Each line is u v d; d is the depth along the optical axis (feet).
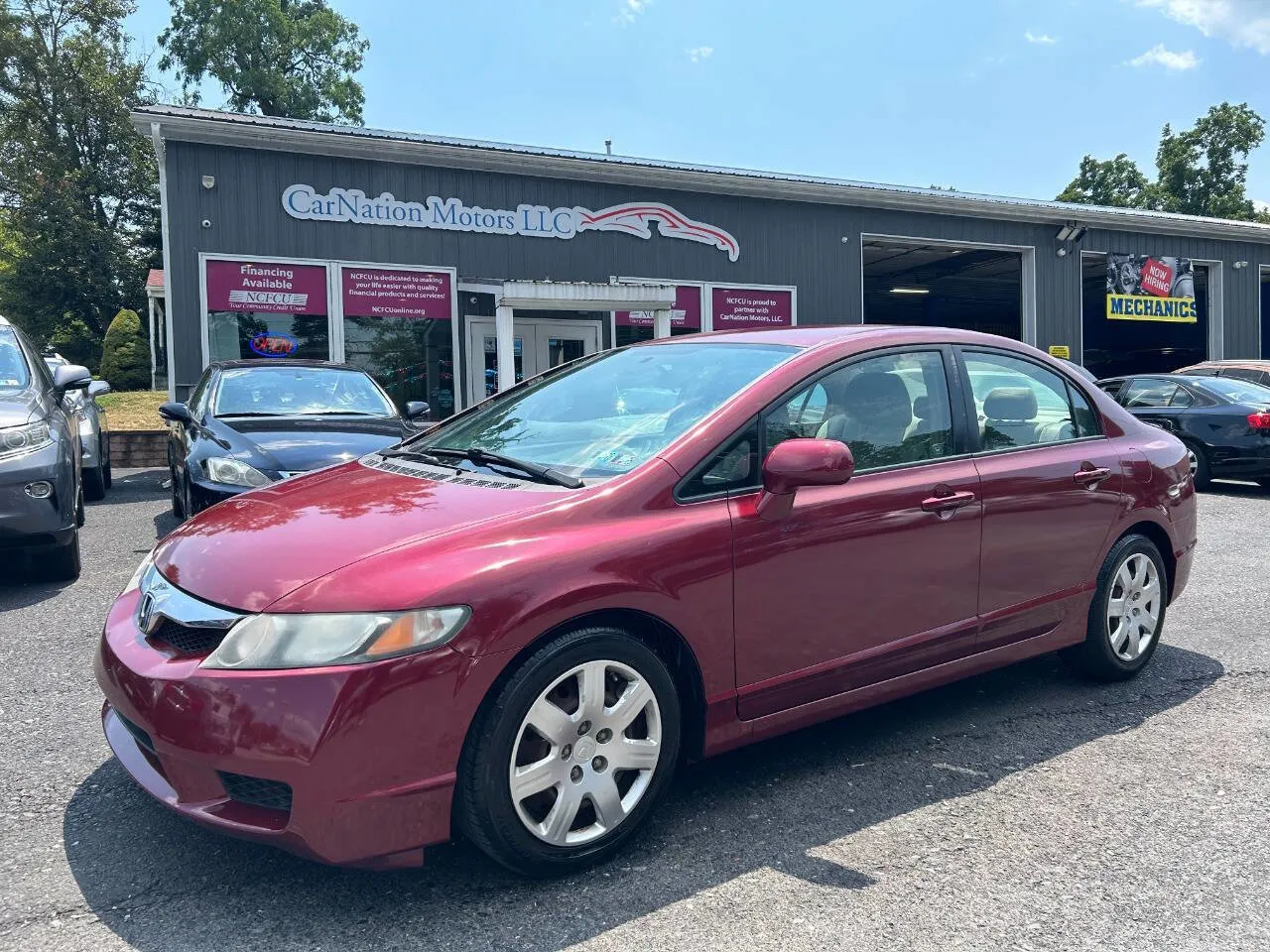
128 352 84.64
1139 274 63.46
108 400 58.85
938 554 11.40
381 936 7.81
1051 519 12.68
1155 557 14.39
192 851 9.21
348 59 135.74
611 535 9.02
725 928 7.95
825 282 52.54
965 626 11.80
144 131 37.40
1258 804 10.31
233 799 7.97
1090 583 13.42
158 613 8.79
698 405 10.64
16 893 8.43
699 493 9.72
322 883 8.65
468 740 8.13
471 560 8.30
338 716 7.58
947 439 11.94
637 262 47.37
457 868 8.93
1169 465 14.57
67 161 110.83
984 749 11.86
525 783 8.34
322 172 40.24
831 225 52.60
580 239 45.91
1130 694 13.83
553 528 8.87
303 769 7.56
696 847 9.34
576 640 8.57
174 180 37.86
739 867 8.96
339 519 9.34
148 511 29.84
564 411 11.85
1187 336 80.02
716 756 10.56
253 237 39.22
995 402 12.73
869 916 8.14
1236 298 68.28
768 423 10.41
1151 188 167.63
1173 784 10.82
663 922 8.03
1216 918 8.13
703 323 49.39
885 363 11.73
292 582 8.18
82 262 108.17
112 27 113.19
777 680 10.09
